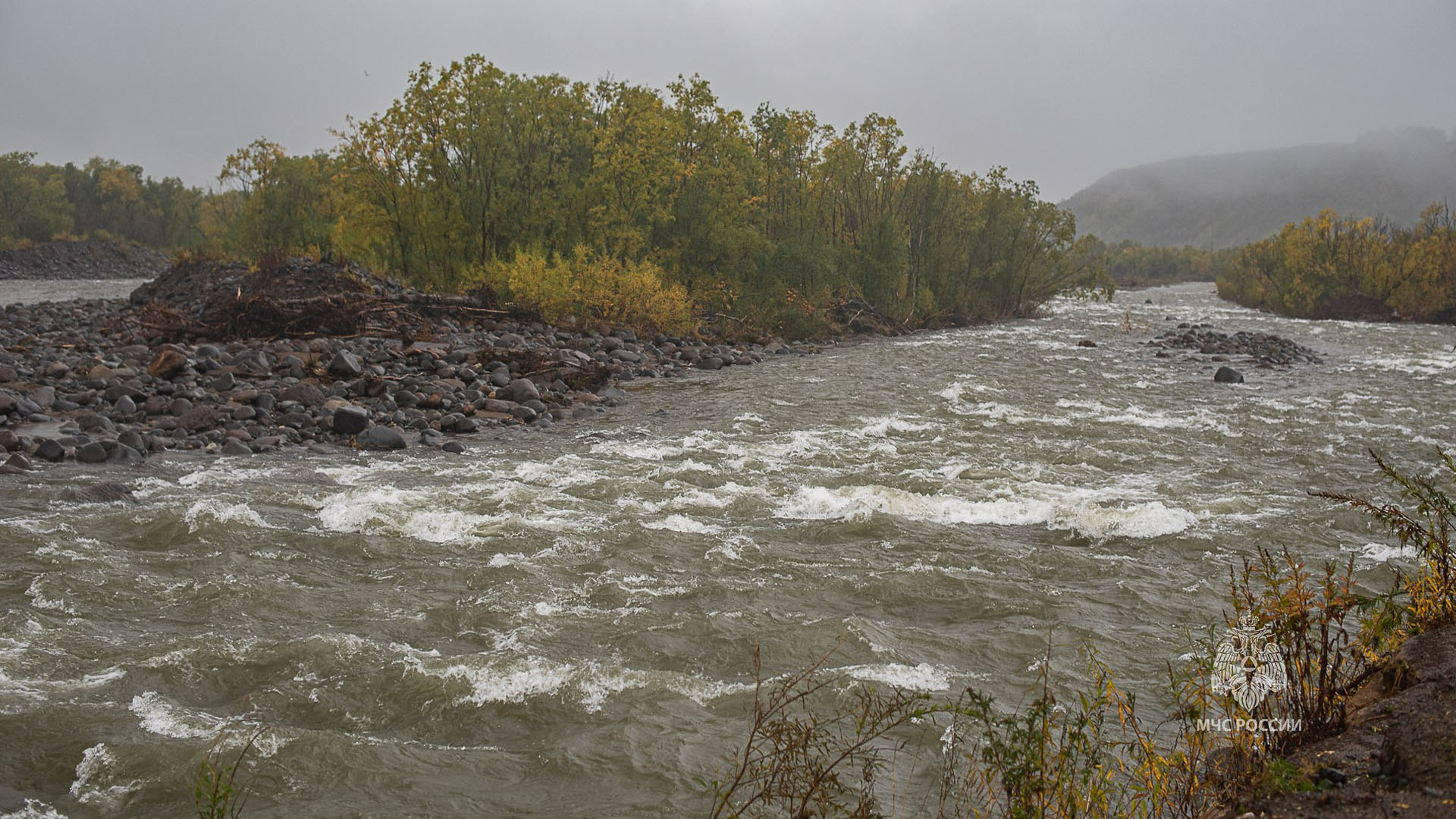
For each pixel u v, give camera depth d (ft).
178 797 17.54
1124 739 19.42
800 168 149.07
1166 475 47.60
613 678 22.68
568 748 19.51
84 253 296.71
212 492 40.57
